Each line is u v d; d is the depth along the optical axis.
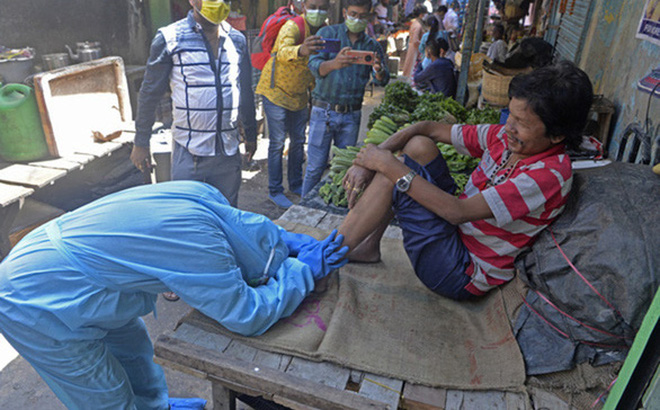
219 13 3.05
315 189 3.46
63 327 1.69
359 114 4.34
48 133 4.09
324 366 1.72
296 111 4.78
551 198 1.76
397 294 2.13
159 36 3.09
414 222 1.96
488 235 1.93
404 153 2.09
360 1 3.78
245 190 5.36
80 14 5.30
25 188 3.71
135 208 1.72
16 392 2.77
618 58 3.60
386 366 1.72
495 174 1.97
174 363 1.78
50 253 1.67
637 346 1.21
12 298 1.66
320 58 4.03
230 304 1.71
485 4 7.28
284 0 7.59
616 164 1.88
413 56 10.02
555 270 1.74
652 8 3.05
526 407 1.59
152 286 1.72
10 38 4.66
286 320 1.91
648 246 1.56
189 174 3.48
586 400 1.60
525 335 1.79
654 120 2.73
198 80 3.19
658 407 1.12
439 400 1.62
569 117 1.62
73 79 4.34
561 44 5.45
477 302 2.12
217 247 1.72
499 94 4.54
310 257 2.02
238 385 1.72
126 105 5.05
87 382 1.82
